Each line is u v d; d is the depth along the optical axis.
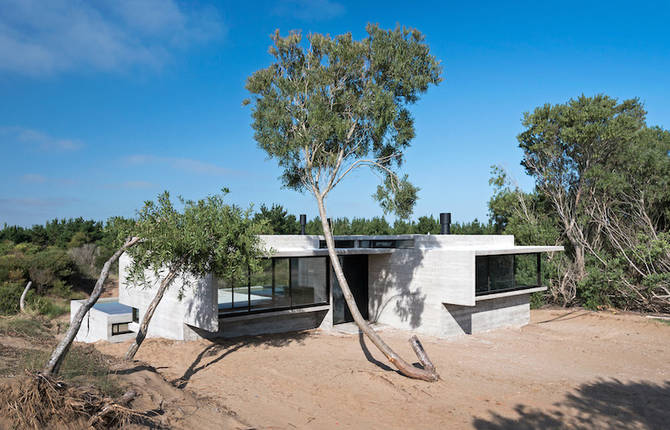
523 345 15.00
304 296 15.44
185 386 8.84
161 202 9.10
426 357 10.45
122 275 18.52
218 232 9.25
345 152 12.73
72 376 6.37
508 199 29.16
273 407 7.95
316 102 11.81
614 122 23.02
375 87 11.98
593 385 10.37
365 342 14.26
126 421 5.64
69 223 47.41
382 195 12.45
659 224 25.86
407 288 17.09
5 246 38.94
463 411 8.23
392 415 7.91
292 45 12.56
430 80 12.55
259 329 15.15
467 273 15.21
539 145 25.47
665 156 25.27
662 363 12.82
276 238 15.65
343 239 17.88
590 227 26.59
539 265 19.72
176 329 14.42
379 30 12.20
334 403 8.38
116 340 17.41
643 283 20.59
